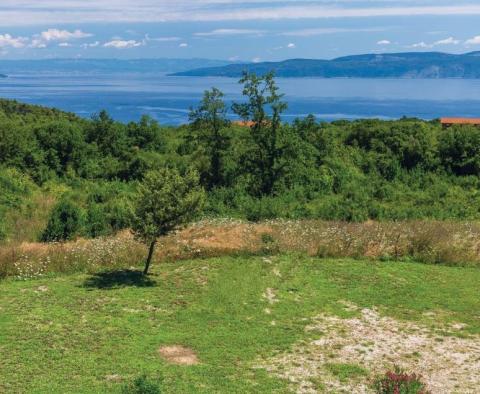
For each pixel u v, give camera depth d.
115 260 21.80
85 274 20.64
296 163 44.59
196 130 45.75
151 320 16.44
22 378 12.74
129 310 17.09
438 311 18.03
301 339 15.63
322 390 12.84
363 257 23.34
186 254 22.78
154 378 12.94
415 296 19.25
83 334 15.23
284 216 34.81
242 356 14.45
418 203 39.84
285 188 43.44
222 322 16.56
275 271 21.36
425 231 25.36
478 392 13.06
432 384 13.39
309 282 20.33
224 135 44.94
